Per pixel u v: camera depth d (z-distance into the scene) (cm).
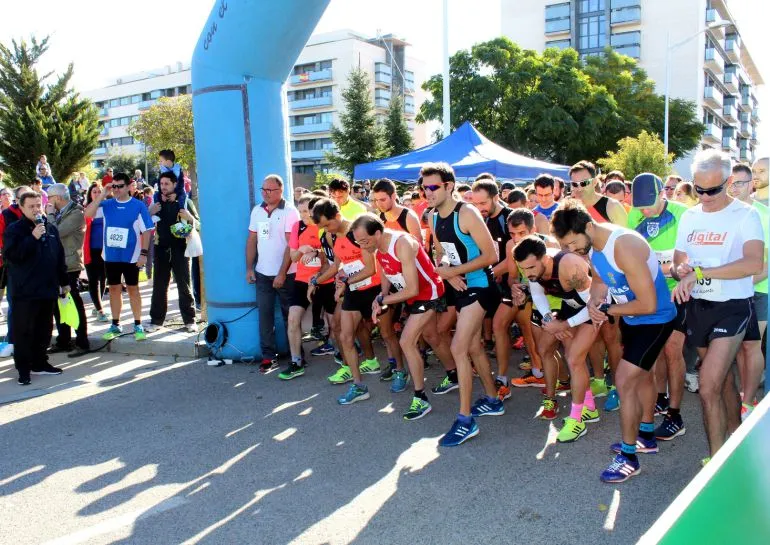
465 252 421
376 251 458
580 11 5631
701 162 351
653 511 320
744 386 379
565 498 337
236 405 509
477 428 425
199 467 390
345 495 347
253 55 591
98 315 838
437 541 297
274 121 624
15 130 2981
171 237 732
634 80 4003
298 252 574
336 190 604
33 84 3103
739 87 7381
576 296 387
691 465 376
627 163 2267
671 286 445
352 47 7075
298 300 584
